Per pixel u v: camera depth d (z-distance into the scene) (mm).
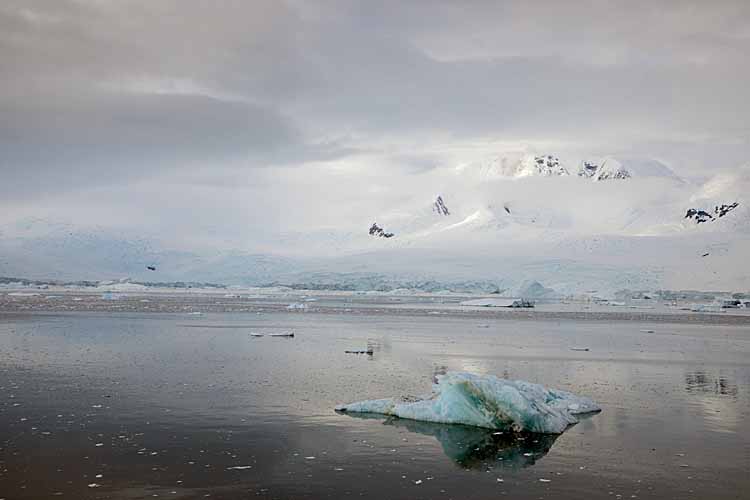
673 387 29109
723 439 19734
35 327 57906
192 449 17969
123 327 59219
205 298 156500
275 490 14750
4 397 24922
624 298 155625
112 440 18812
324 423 21156
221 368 33156
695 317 95250
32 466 16375
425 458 17422
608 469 16641
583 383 30109
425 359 37812
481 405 21422
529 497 14508
